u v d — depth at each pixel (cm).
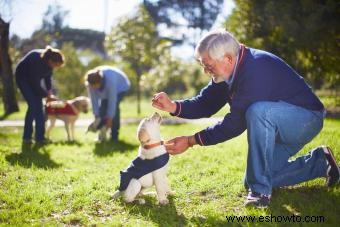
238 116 420
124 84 937
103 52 3356
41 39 2456
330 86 2073
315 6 1176
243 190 481
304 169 461
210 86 476
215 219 397
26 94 867
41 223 403
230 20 1504
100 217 419
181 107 473
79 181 546
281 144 447
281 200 440
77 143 912
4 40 2002
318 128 441
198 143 436
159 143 440
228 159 643
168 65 2709
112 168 630
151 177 442
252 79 411
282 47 1401
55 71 2936
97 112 923
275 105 414
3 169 602
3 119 1677
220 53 404
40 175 570
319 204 425
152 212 424
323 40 1228
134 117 1753
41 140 891
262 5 1311
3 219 411
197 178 544
